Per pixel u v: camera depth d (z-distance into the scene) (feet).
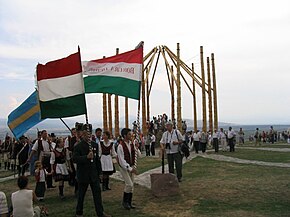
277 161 61.87
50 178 41.98
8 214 24.38
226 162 62.13
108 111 110.63
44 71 28.89
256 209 28.25
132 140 30.91
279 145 111.86
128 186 29.99
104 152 38.91
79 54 28.76
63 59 28.89
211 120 117.08
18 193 23.97
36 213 25.67
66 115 28.63
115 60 31.89
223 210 28.35
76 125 34.76
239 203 30.37
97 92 31.14
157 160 71.41
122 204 31.24
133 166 30.53
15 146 58.29
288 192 33.78
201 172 49.52
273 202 30.27
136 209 29.91
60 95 28.58
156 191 34.24
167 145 41.52
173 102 110.93
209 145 112.16
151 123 113.09
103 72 31.48
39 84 28.89
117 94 31.24
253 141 155.53
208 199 32.17
